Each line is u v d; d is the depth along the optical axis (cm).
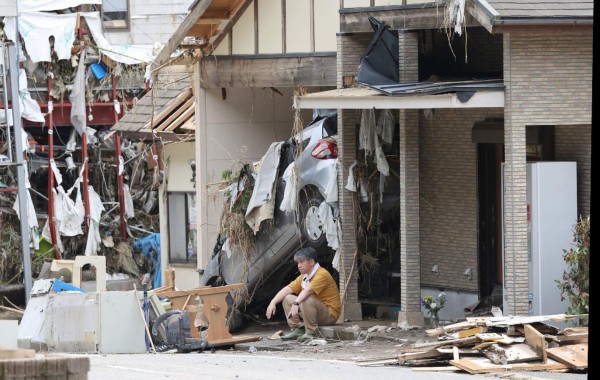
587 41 2419
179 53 3972
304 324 2748
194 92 3541
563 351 1938
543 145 2573
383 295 2950
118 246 4747
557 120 2416
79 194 4788
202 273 3475
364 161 2870
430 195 2895
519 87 2400
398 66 2755
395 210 2906
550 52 2409
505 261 2441
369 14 2816
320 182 2881
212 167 3481
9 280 4444
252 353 2497
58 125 4975
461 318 2748
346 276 2875
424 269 2917
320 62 3127
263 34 3272
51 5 4841
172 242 4069
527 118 2406
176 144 4028
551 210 2447
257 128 3531
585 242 2288
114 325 2475
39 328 2528
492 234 2764
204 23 3312
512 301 2419
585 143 2508
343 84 2888
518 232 2414
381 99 2550
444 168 2855
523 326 2027
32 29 4809
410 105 2488
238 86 3350
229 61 3356
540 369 1909
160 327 2542
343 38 2895
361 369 1980
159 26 5022
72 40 4850
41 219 4878
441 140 2861
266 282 3142
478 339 2011
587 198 2503
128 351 2478
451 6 2512
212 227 3494
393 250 2931
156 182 4147
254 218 3006
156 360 2205
